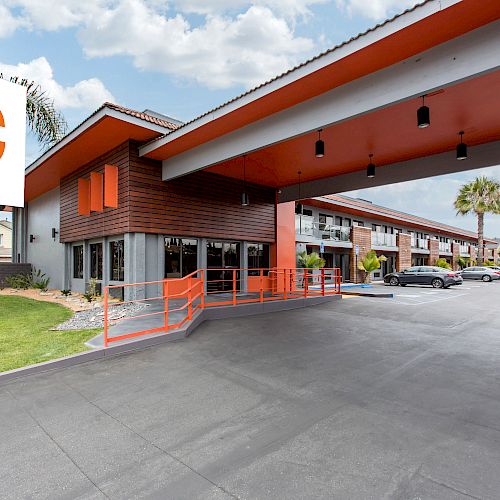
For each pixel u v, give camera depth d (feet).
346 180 44.42
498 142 32.24
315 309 37.96
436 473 9.20
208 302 36.32
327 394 14.57
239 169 42.42
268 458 9.94
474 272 108.88
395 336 25.40
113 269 41.29
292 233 56.29
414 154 36.14
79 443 10.79
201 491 8.56
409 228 114.73
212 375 16.71
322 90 23.07
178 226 40.34
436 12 15.92
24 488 8.72
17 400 13.85
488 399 14.12
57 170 48.55
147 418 12.41
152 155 36.76
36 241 64.18
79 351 18.99
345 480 8.93
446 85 18.17
